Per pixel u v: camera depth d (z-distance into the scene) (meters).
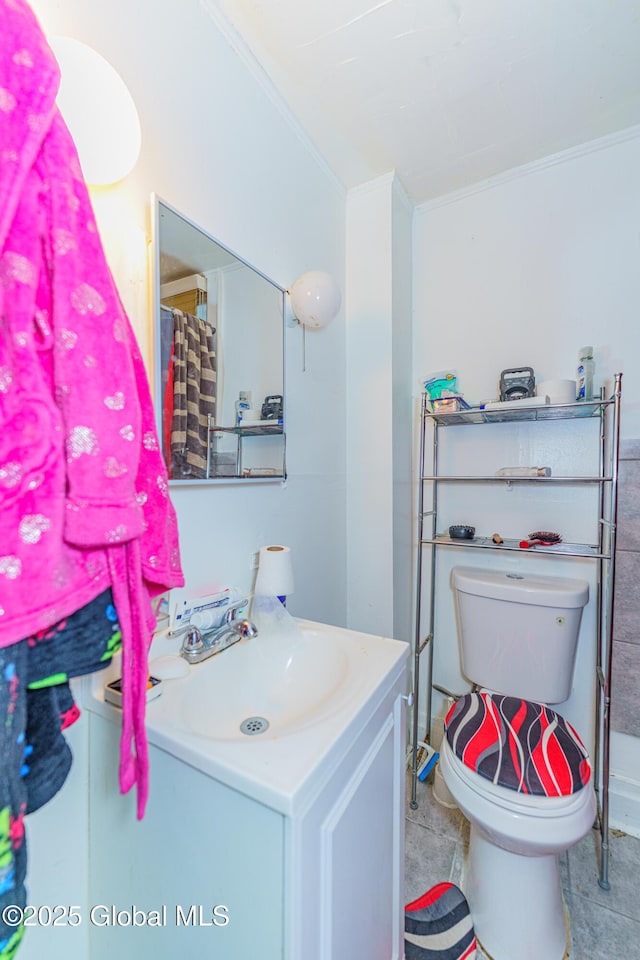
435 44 1.02
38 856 0.65
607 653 1.21
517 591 1.34
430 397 1.53
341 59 1.06
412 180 1.53
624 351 1.33
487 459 1.54
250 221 1.06
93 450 0.40
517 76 1.11
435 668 1.66
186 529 0.88
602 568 1.33
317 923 0.54
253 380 1.07
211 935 0.56
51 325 0.39
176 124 0.84
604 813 1.13
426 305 1.67
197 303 0.88
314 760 0.54
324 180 1.42
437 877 1.13
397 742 0.84
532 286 1.47
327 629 0.98
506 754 0.97
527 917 0.94
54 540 0.37
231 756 0.55
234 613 0.95
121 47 0.72
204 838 0.56
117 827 0.67
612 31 0.98
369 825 0.71
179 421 0.84
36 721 0.45
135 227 0.75
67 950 0.70
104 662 0.46
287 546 1.23
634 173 1.31
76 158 0.43
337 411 1.52
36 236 0.38
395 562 1.53
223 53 0.96
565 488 1.42
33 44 0.38
